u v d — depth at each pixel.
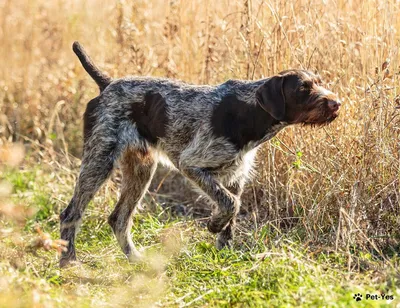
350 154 10.29
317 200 10.34
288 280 7.90
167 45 13.51
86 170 10.15
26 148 14.69
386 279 8.03
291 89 9.02
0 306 6.93
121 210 10.38
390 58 10.84
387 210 9.98
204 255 9.58
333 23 11.90
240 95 9.48
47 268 9.34
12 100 15.52
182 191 12.59
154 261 9.20
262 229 9.98
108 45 15.34
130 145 10.16
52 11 17.28
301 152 10.39
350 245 9.26
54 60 16.55
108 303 8.04
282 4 11.71
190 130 9.73
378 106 10.18
